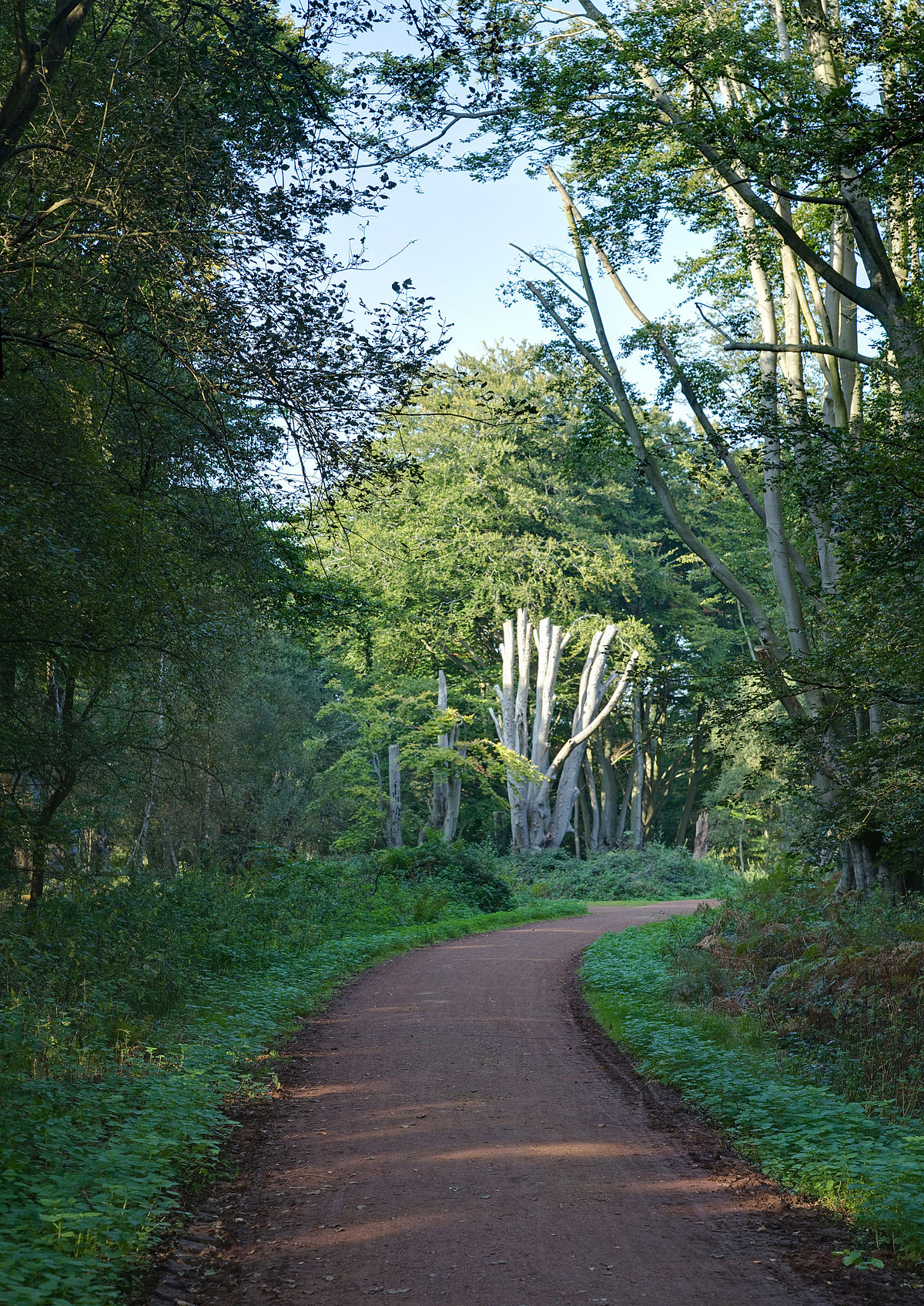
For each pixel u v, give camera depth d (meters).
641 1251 5.59
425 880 33.62
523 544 51.31
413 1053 11.33
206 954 16.19
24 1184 5.73
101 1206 5.45
